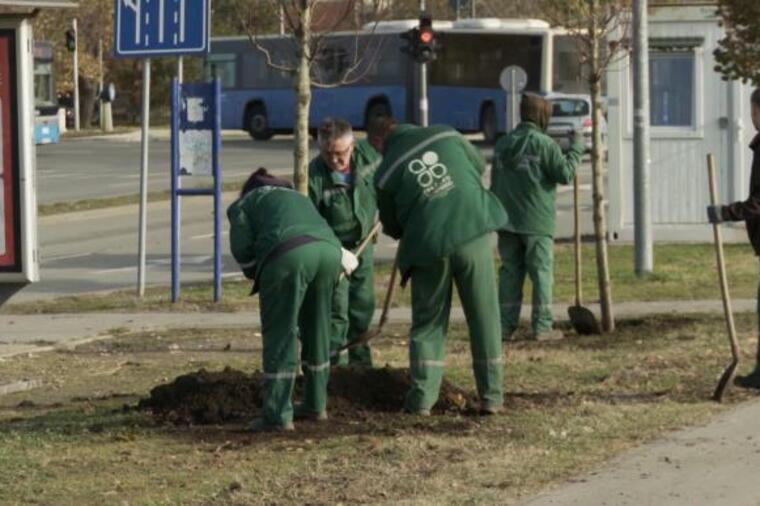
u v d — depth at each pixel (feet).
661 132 148.36
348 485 53.72
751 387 72.43
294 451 59.62
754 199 71.05
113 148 372.99
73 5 84.58
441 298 66.44
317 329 64.39
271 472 55.98
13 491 53.88
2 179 84.48
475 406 68.39
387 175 65.67
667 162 148.56
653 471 55.98
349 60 352.49
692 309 105.29
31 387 79.36
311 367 64.95
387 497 51.96
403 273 66.59
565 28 121.08
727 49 110.83
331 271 62.75
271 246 61.46
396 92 360.89
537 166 89.92
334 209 75.05
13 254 84.84
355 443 60.90
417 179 65.10
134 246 174.19
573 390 73.92
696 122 147.54
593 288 117.29
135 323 106.11
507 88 221.25
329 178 75.10
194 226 196.85
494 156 91.91
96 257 163.22
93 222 203.82
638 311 104.99
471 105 354.95
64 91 468.75
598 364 81.82
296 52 121.39
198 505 51.37
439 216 65.10
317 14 128.77
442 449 59.72
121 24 114.73
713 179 72.02
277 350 62.80
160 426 65.77
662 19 146.41
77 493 53.52
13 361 88.79
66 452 60.49
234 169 289.12
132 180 270.46
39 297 126.72
